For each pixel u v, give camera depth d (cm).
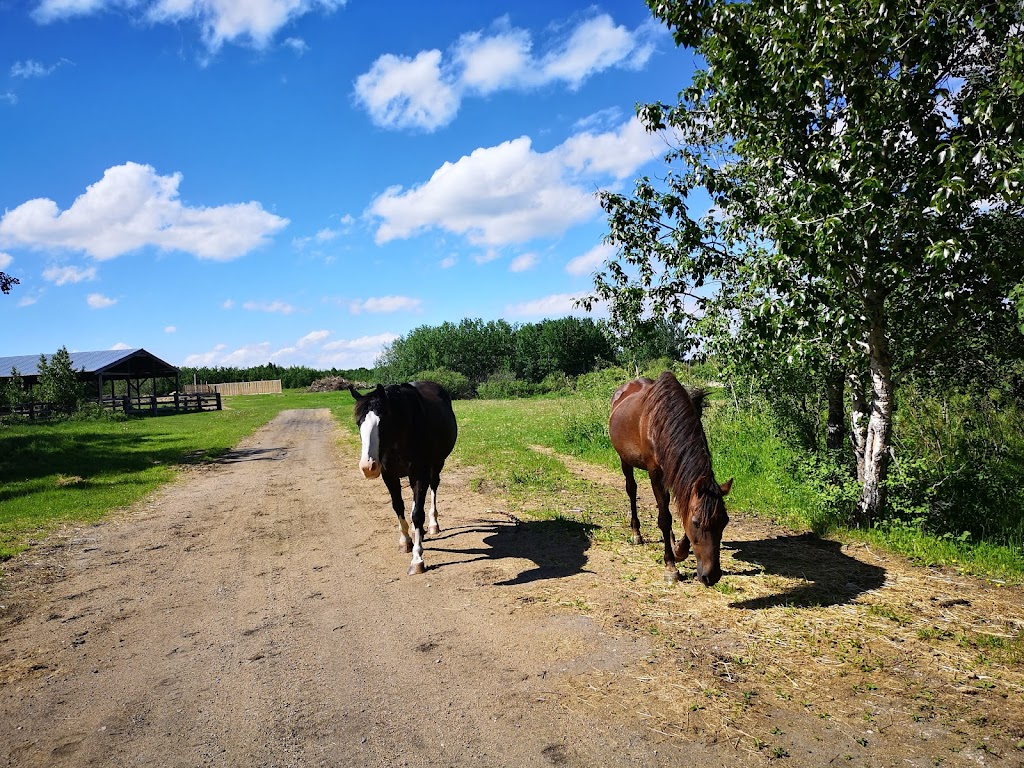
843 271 511
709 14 507
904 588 446
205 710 318
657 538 611
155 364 4341
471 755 269
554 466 1077
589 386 1481
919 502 579
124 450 1642
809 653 351
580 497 825
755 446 896
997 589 439
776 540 584
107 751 283
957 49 498
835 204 488
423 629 413
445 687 331
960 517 569
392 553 603
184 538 708
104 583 544
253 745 284
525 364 5819
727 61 507
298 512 834
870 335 556
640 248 698
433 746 277
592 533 632
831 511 622
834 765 253
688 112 632
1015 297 482
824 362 623
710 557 409
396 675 348
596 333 5666
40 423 2830
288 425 2591
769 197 529
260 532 723
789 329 529
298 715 309
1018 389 664
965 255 473
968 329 573
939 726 277
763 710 295
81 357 4116
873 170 485
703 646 365
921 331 591
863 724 281
